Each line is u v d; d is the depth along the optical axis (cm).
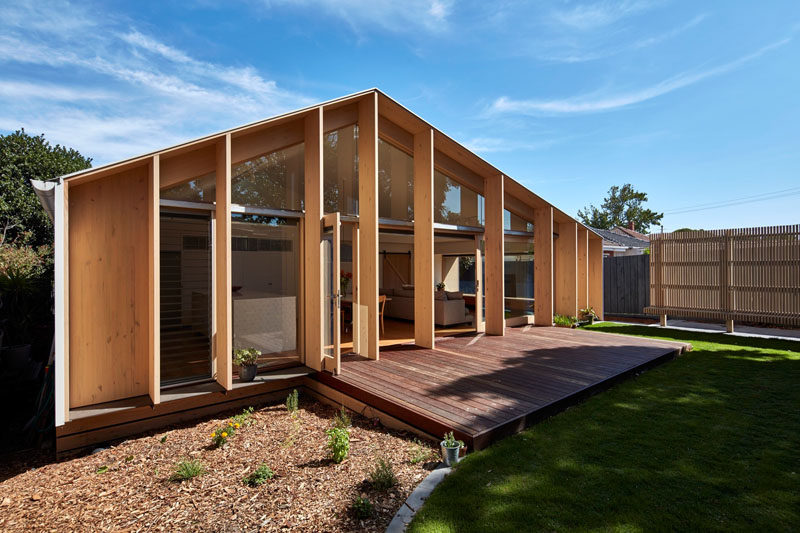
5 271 870
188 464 358
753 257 912
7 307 846
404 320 1088
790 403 462
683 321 1181
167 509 303
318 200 575
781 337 886
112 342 475
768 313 889
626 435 383
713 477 307
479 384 505
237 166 573
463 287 1441
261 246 597
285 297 614
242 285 576
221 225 513
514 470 323
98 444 438
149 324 471
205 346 537
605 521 257
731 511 265
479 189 904
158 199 460
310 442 414
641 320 1229
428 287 727
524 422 402
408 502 286
